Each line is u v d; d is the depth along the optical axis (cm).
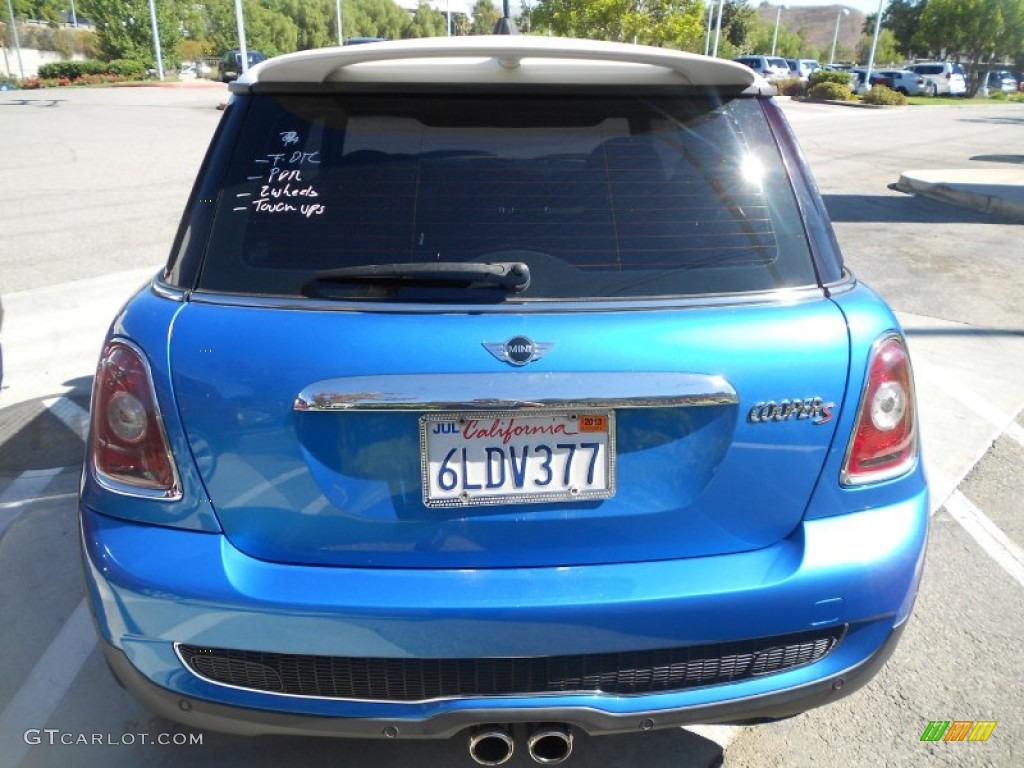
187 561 183
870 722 253
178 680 188
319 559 186
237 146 208
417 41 213
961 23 4647
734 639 187
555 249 195
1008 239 952
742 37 6119
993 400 503
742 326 188
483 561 187
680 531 189
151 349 186
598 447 184
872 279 765
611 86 212
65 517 363
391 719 185
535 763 236
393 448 181
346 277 190
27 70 7250
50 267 764
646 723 190
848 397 192
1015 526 364
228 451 182
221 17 6588
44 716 252
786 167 214
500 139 207
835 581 189
